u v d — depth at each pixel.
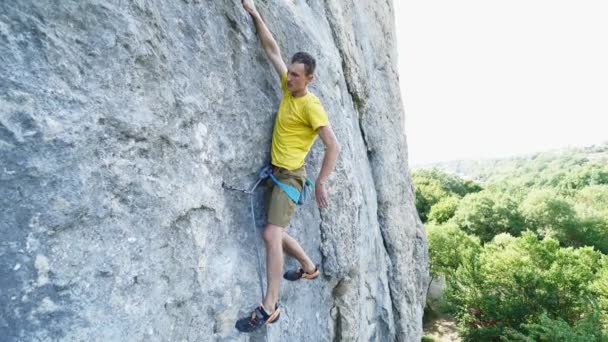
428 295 24.23
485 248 23.33
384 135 8.05
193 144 2.66
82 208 1.98
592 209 40.12
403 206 9.13
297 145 3.14
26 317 1.76
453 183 59.84
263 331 3.35
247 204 3.21
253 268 3.24
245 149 3.16
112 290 2.10
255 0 3.58
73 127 1.95
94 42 2.06
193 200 2.64
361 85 6.84
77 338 1.91
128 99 2.22
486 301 17.72
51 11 1.91
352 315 4.91
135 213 2.24
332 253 4.33
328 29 5.54
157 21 2.43
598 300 16.16
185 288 2.57
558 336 13.51
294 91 3.04
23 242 1.77
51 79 1.89
